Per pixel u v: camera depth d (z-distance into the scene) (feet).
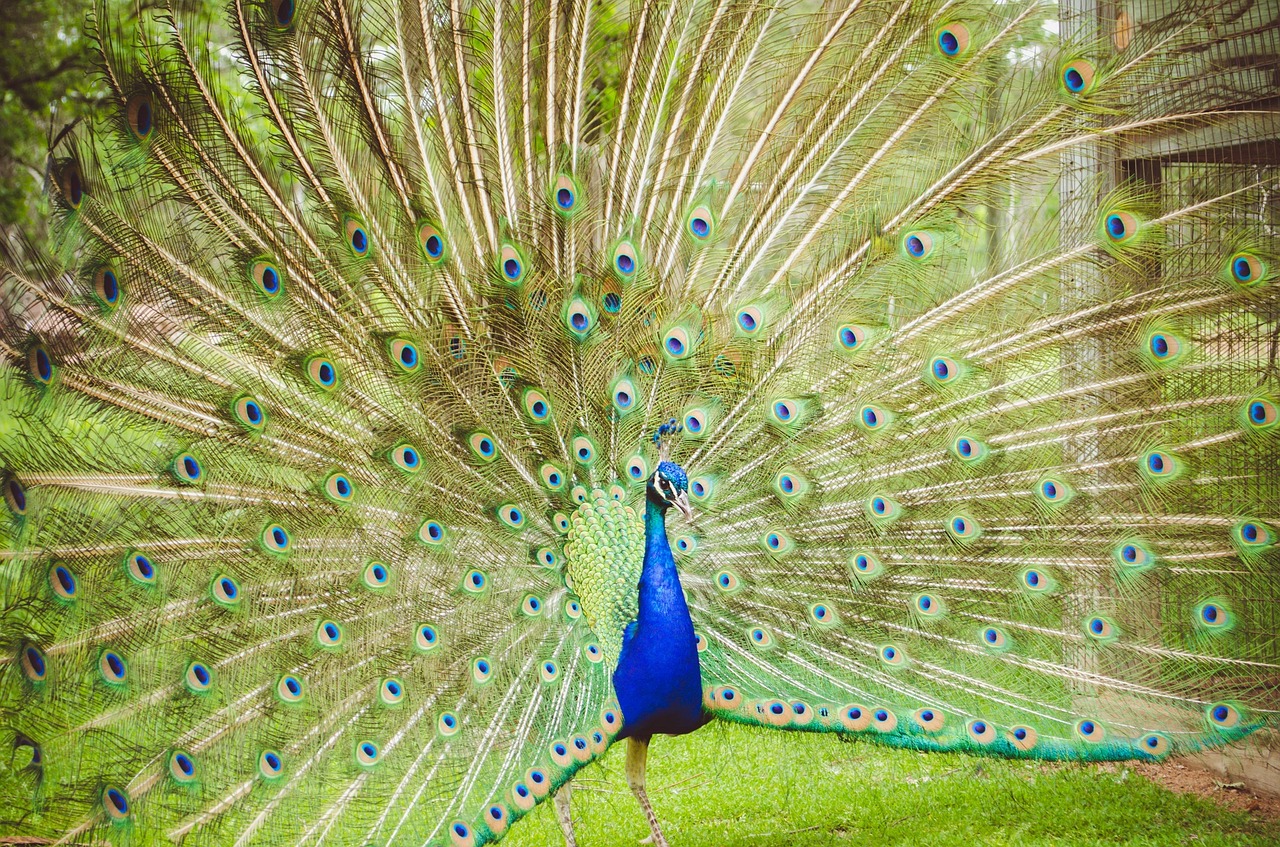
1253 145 16.67
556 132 16.46
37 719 13.85
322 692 14.85
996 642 16.62
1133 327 16.03
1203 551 16.22
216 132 14.88
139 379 15.10
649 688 15.29
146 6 14.82
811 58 16.34
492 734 15.01
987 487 16.76
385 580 15.53
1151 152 17.26
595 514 16.56
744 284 16.94
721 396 16.80
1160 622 16.34
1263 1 15.64
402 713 14.90
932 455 16.83
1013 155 15.79
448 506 16.11
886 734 16.35
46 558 14.39
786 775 19.63
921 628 16.72
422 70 15.70
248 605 15.11
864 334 16.65
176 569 15.01
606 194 16.80
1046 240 16.17
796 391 16.71
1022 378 16.51
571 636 16.05
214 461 15.38
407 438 15.98
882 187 16.43
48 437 14.75
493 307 16.34
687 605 16.15
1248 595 16.05
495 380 16.31
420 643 15.38
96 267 14.56
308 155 15.24
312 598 15.30
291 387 15.65
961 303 16.43
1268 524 15.81
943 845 16.89
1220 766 19.30
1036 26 15.66
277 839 13.82
